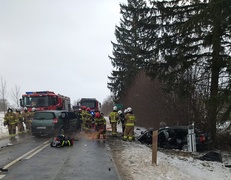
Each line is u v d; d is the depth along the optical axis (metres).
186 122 18.84
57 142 13.68
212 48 14.17
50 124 17.47
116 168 9.15
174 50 16.33
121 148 13.53
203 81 17.61
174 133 15.62
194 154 14.13
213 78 15.22
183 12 16.39
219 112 13.08
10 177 7.88
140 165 9.77
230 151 15.45
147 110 29.38
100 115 17.61
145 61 17.61
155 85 26.08
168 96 21.09
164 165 9.97
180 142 15.34
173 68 16.75
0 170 8.68
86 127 21.11
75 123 20.78
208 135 15.36
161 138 15.88
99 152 12.27
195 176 9.39
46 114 17.86
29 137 18.05
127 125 16.81
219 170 11.38
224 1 11.48
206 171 10.84
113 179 7.78
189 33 15.14
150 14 17.56
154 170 9.13
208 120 16.83
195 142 14.66
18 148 13.23
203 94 17.94
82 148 13.38
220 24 13.06
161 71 17.25
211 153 13.48
